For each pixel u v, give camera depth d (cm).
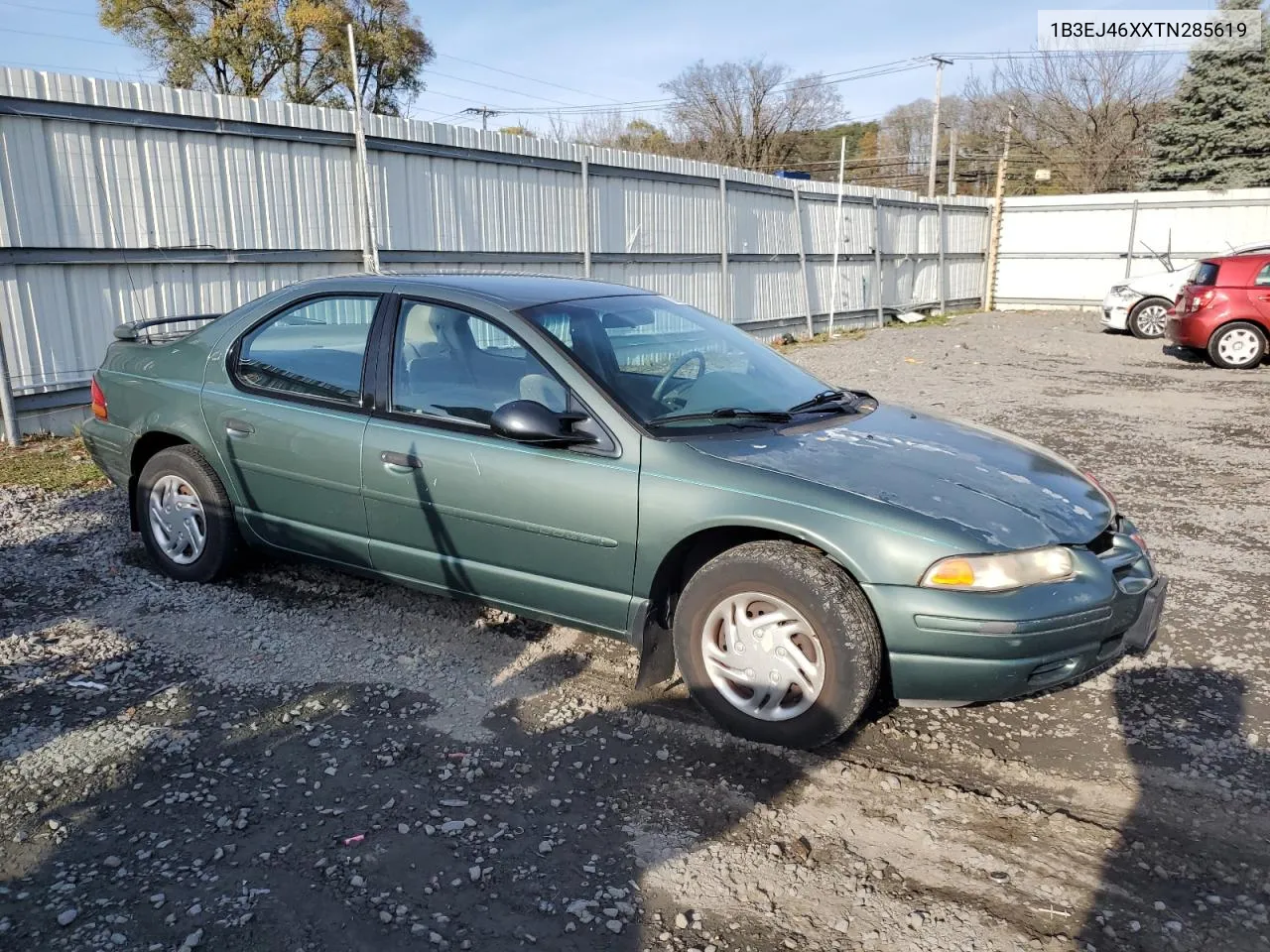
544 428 358
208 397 464
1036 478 372
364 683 389
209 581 488
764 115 5725
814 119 5750
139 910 257
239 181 934
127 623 445
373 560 427
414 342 414
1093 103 4825
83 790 312
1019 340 1825
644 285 1498
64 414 835
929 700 328
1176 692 391
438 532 401
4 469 717
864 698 324
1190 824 303
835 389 462
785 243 1855
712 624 349
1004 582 316
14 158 769
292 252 989
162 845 285
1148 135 3797
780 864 283
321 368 438
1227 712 374
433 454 393
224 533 471
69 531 576
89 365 841
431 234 1132
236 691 381
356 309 434
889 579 319
